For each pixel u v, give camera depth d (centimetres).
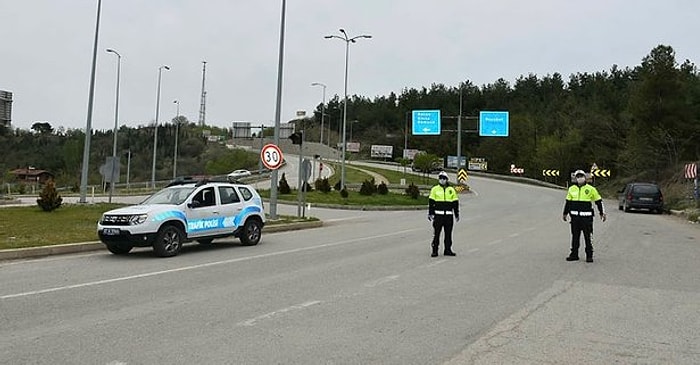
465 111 14425
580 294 973
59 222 2039
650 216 3234
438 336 698
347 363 591
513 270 1223
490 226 2416
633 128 6512
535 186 7419
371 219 2823
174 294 933
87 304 851
